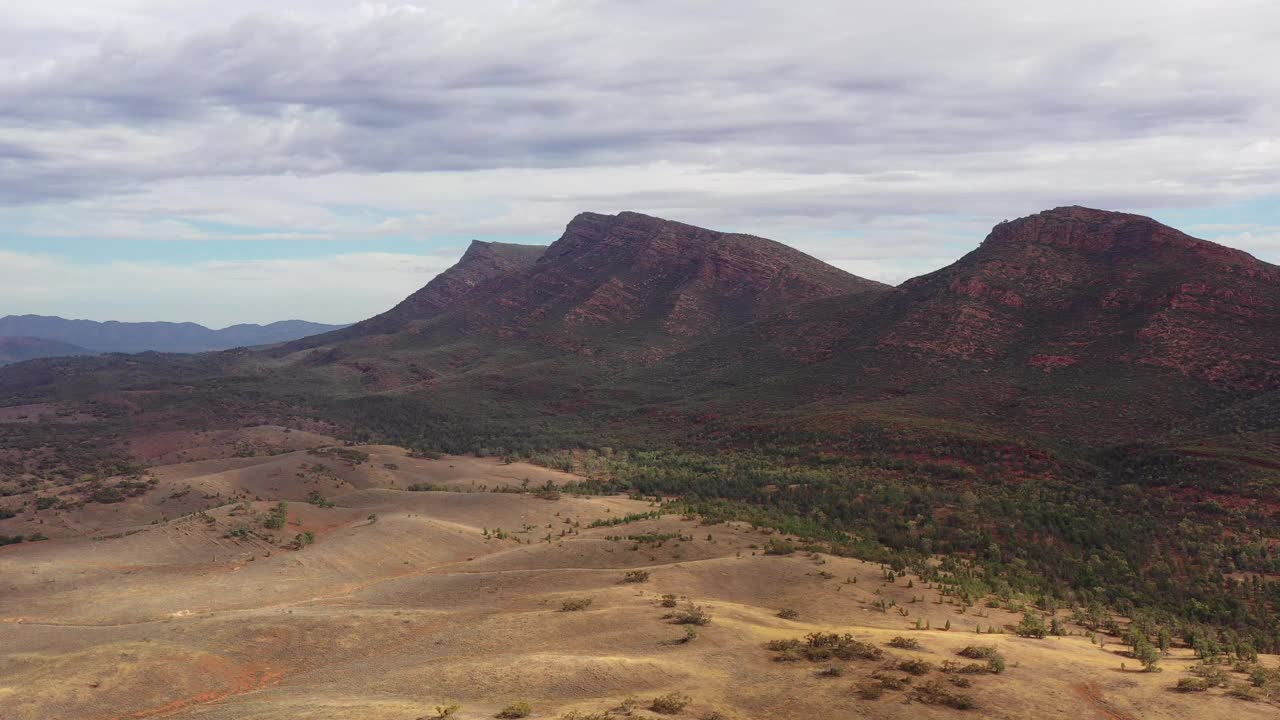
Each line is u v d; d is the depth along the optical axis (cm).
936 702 4428
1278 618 8406
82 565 9194
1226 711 4325
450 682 4888
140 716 5009
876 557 9525
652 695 4612
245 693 5247
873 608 7369
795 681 4828
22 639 6309
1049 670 5044
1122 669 5184
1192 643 7131
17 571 8650
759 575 8312
